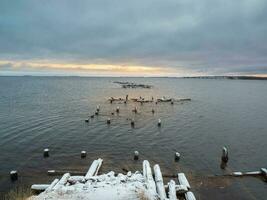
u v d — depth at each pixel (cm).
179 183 1661
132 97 7888
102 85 16212
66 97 7712
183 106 5925
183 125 3838
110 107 5569
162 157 2359
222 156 2259
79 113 4712
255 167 2158
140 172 1781
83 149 2555
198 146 2761
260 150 2661
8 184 1733
